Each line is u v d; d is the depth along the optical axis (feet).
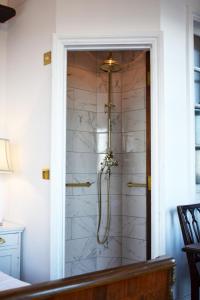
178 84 8.35
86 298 3.23
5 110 10.14
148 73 8.86
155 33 7.98
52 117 8.14
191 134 8.54
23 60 9.48
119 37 8.02
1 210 9.89
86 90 11.34
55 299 3.00
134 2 8.08
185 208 7.69
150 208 8.19
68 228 10.57
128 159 11.20
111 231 11.25
